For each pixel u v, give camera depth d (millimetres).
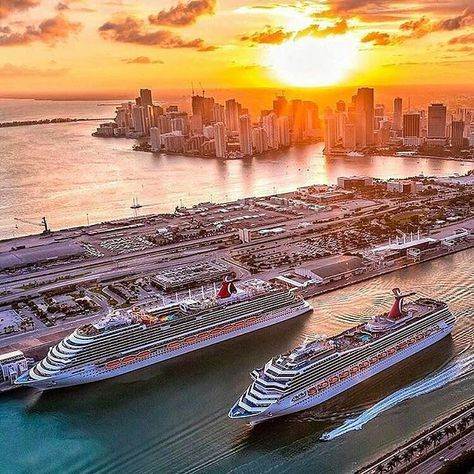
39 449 158375
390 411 166000
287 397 161125
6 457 155250
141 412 173875
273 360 175000
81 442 160750
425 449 142125
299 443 154625
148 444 158625
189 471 146375
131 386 188750
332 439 155375
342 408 168375
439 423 154375
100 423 169500
